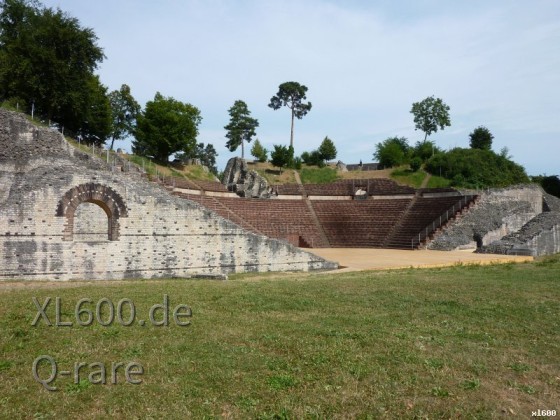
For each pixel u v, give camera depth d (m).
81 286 23.64
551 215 54.16
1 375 11.20
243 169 77.56
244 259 34.06
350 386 10.50
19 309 16.72
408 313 16.88
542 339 13.90
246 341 13.62
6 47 51.16
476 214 55.59
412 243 52.53
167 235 31.56
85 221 35.72
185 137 77.94
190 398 10.05
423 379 10.83
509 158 87.12
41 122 46.91
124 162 48.44
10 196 27.94
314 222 61.88
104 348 12.97
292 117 105.75
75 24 54.47
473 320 15.91
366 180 77.31
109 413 9.46
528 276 26.08
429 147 89.75
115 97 91.38
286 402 9.80
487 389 10.36
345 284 23.33
